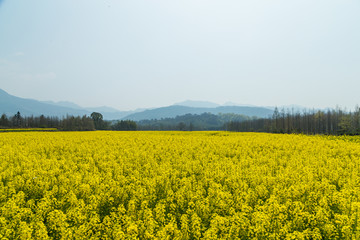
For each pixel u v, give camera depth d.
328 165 16.05
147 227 7.25
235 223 7.52
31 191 10.85
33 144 24.98
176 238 6.74
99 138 33.03
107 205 9.74
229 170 14.62
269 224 7.42
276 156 20.03
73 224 7.86
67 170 14.31
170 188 11.27
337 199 9.30
